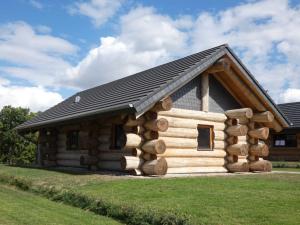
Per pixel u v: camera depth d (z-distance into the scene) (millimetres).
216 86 16438
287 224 6047
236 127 15812
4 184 12750
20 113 30188
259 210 7004
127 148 12914
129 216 6957
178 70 14203
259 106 16891
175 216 6316
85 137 15477
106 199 8078
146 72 17781
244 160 16703
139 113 12328
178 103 14773
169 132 14086
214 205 7469
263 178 12266
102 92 18844
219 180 11383
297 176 13336
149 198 8312
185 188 9617
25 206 8461
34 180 11719
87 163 15266
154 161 12672
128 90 15188
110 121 15016
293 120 25922
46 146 20547
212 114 15758
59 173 13828
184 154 14469
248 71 15797
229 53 15242
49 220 7035
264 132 16594
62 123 17328
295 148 25656
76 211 7926
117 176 12258
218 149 15836
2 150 30156
